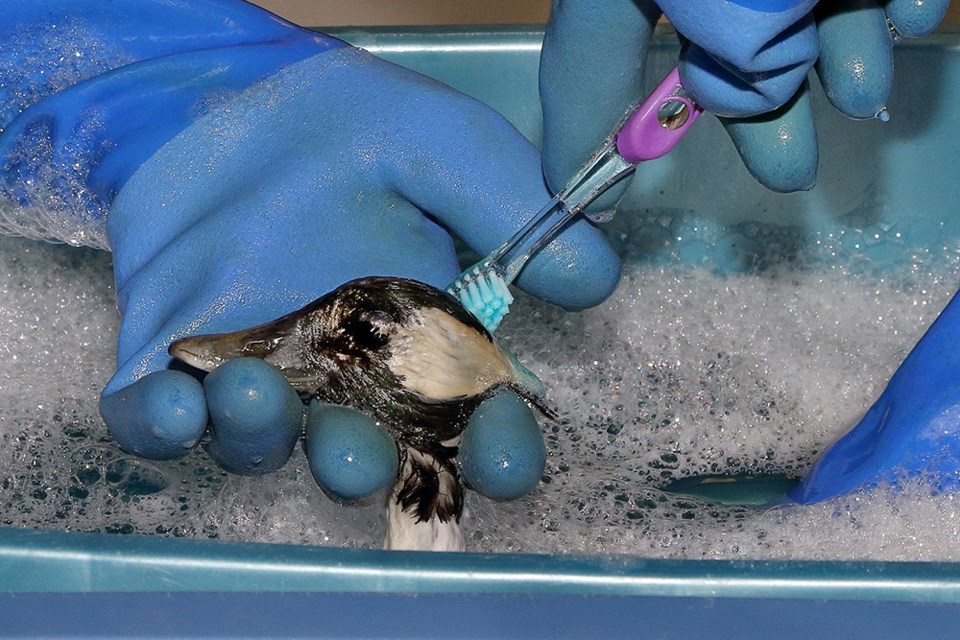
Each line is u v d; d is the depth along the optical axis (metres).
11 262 0.86
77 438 0.83
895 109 0.88
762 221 0.90
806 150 0.69
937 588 0.65
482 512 0.78
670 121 0.70
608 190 0.73
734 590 0.65
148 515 0.79
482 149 0.76
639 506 0.80
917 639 0.64
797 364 0.88
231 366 0.69
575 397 0.87
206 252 0.75
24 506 0.80
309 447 0.69
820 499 0.77
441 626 0.64
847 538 0.76
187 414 0.69
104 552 0.67
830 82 0.68
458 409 0.70
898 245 0.90
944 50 0.87
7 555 0.67
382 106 0.77
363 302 0.70
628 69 0.69
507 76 0.89
